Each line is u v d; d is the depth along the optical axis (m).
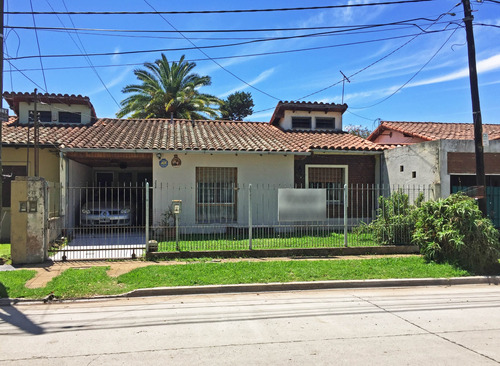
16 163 12.98
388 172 13.66
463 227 8.37
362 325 5.10
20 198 8.62
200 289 6.86
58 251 9.31
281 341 4.51
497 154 11.33
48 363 3.92
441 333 4.79
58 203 11.64
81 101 15.59
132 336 4.69
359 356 4.07
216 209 13.11
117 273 7.78
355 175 14.68
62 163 11.90
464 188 11.28
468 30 9.44
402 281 7.49
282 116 18.17
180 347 4.33
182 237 11.91
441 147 10.81
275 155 13.44
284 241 10.80
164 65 28.66
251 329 4.93
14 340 4.58
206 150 12.36
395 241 10.37
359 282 7.36
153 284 6.96
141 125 15.75
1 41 8.47
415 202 10.63
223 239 11.53
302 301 6.32
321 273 7.73
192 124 16.44
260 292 6.95
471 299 6.47
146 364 3.89
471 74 9.41
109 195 16.09
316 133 17.42
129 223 12.75
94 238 11.78
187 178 12.82
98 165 15.57
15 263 8.56
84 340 4.57
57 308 5.94
